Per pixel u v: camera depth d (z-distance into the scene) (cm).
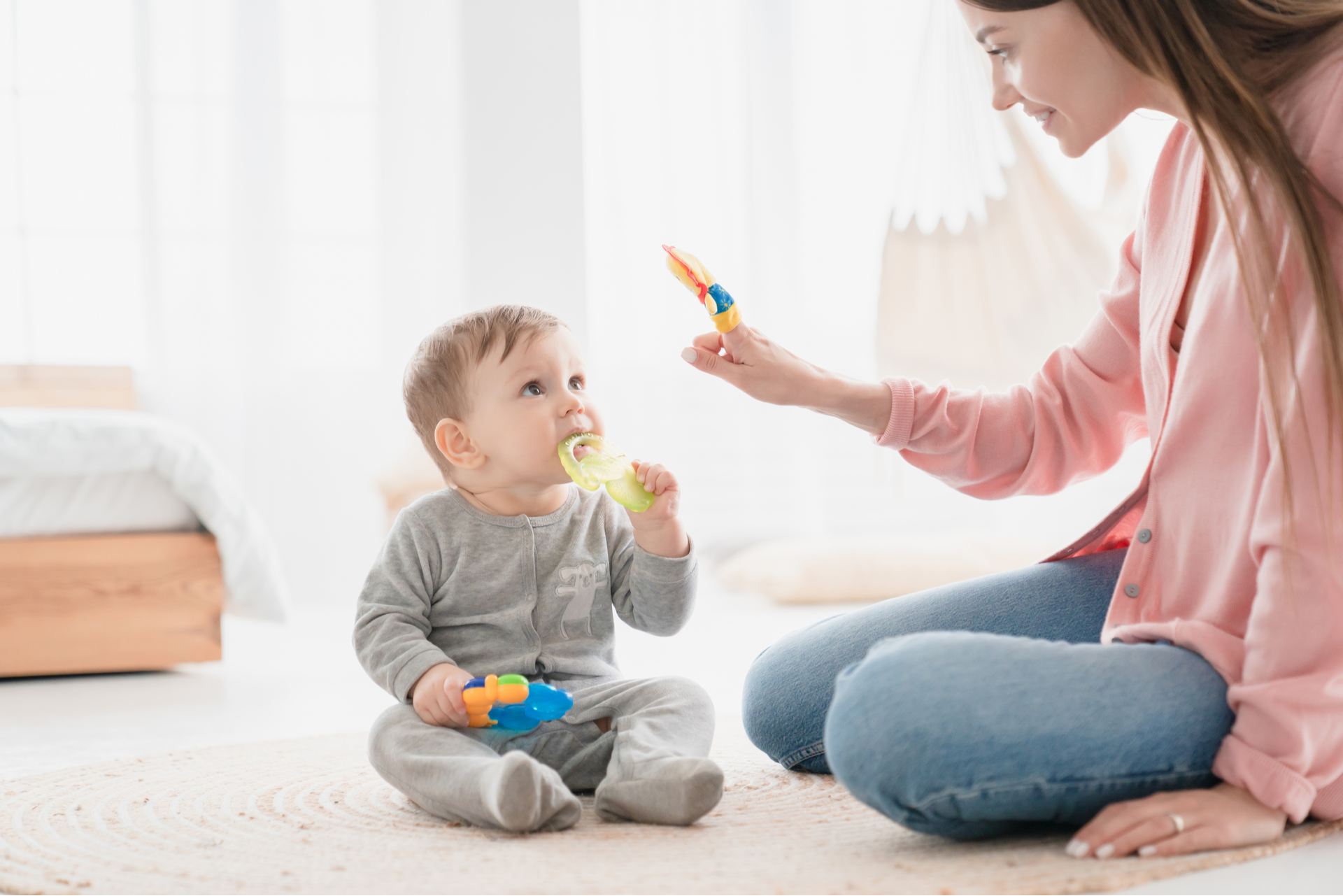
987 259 312
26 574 208
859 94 367
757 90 365
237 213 340
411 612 109
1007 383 311
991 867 80
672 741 101
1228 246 94
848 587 311
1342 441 83
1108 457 123
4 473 206
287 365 345
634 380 359
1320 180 88
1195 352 94
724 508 357
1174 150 105
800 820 97
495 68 363
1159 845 81
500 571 112
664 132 362
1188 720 84
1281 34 92
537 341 113
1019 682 80
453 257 360
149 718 167
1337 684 83
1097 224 311
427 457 321
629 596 118
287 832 95
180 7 338
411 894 77
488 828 95
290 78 351
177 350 336
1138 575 96
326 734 146
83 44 332
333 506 348
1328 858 82
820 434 360
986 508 370
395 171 357
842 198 365
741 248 363
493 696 97
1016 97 100
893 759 79
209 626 217
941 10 313
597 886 77
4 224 326
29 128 328
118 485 216
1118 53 90
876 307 336
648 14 364
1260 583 85
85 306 331
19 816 102
